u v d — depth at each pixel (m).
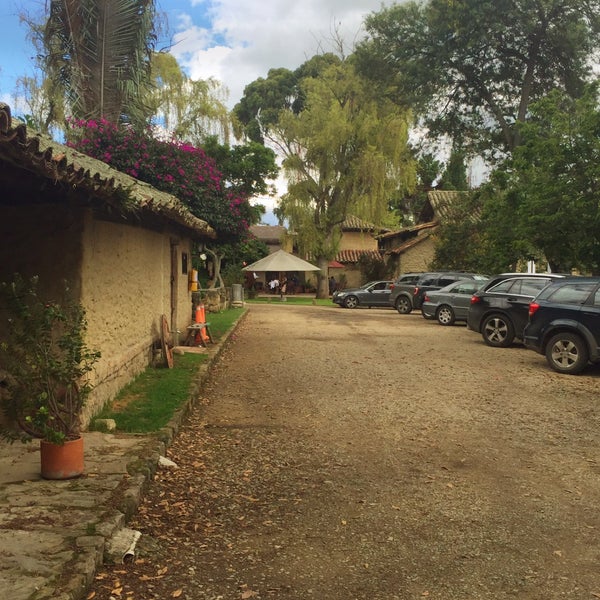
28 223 6.57
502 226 22.78
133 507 4.54
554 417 7.90
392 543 4.24
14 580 3.25
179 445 6.53
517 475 5.69
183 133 30.50
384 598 3.50
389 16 29.58
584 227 17.62
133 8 15.23
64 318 5.07
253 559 3.96
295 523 4.57
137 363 9.51
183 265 14.41
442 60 29.98
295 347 14.73
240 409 8.31
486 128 33.03
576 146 17.84
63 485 4.79
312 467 5.91
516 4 27.48
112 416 7.06
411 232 43.91
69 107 15.82
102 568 3.70
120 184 6.20
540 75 30.72
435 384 10.09
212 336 15.56
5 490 4.65
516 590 3.59
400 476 5.66
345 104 40.19
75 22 14.98
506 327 14.73
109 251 7.75
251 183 32.53
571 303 11.17
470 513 4.78
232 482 5.45
